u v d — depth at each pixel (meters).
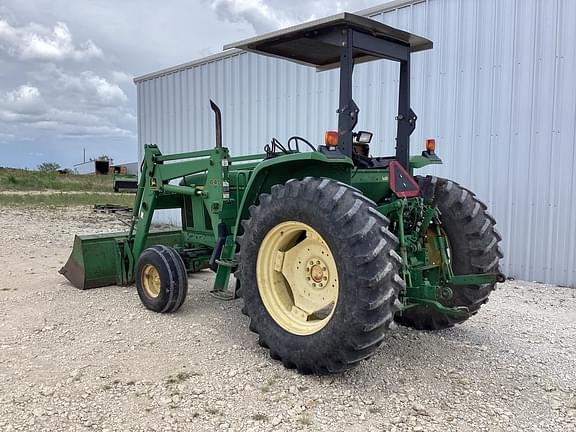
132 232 5.29
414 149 6.75
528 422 2.64
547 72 5.71
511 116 5.98
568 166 5.66
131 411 2.70
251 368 3.24
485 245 3.77
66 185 23.75
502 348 3.66
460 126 6.36
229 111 9.00
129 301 4.74
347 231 2.87
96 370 3.19
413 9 6.61
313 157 3.09
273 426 2.57
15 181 23.08
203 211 4.82
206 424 2.58
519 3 5.83
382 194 3.62
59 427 2.53
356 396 2.89
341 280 2.90
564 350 3.63
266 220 3.33
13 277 5.66
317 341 3.02
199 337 3.81
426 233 3.70
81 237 5.29
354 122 3.36
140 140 11.20
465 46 6.24
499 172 6.12
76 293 4.99
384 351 3.57
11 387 2.94
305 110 7.82
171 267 4.30
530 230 5.95
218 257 4.10
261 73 8.38
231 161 4.43
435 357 3.48
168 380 3.05
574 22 5.52
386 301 2.81
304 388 2.98
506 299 5.10
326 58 4.44
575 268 5.67
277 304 3.38
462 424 2.61
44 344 3.63
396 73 6.76
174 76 10.09
